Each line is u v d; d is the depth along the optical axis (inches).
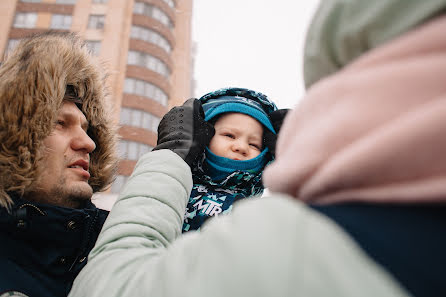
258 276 9.0
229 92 61.7
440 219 8.7
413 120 8.7
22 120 34.6
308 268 8.8
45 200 36.4
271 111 63.5
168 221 22.5
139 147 722.2
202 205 50.4
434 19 10.4
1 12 729.6
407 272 8.3
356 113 10.2
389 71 10.2
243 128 56.6
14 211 33.5
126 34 790.5
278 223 9.9
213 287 9.6
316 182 10.4
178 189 25.2
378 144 8.9
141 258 16.8
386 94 9.9
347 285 8.3
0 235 33.4
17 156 34.5
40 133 35.5
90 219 39.3
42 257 35.4
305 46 14.6
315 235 9.3
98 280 16.6
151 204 23.0
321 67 13.8
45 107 36.0
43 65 37.1
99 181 50.8
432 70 9.4
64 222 35.9
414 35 10.4
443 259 8.1
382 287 8.2
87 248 39.9
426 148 8.3
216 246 10.4
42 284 33.8
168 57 854.5
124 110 739.4
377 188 9.1
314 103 12.1
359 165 9.1
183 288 10.4
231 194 52.8
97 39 751.1
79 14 768.3
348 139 10.1
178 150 36.9
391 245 8.7
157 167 26.5
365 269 8.5
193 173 55.2
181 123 40.9
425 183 8.3
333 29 13.0
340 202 10.2
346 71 12.0
